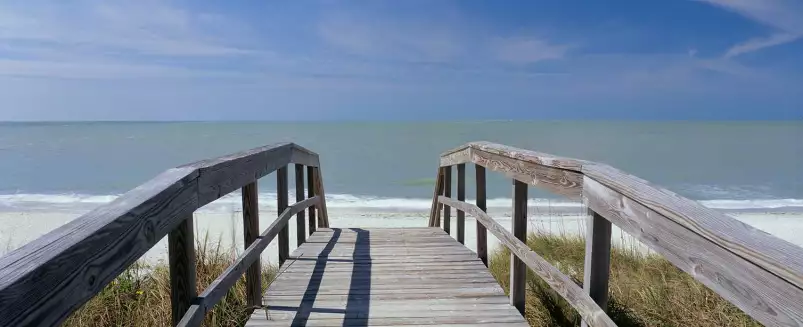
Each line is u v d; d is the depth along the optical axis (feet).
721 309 10.26
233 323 9.34
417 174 72.33
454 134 172.24
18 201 49.32
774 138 154.51
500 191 54.24
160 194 4.82
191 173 5.77
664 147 119.03
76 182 64.75
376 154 98.73
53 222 38.01
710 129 222.48
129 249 4.14
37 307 2.89
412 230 17.97
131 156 99.40
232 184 7.64
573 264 15.24
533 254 7.79
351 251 13.99
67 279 3.21
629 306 10.93
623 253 16.46
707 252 3.56
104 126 271.08
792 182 63.46
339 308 9.26
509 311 9.10
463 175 14.90
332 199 50.70
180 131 194.08
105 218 3.87
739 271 3.20
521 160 8.46
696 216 3.74
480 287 10.55
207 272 12.19
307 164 16.15
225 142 135.33
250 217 9.08
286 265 12.31
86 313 10.01
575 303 6.10
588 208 5.88
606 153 103.91
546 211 37.06
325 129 208.85
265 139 145.07
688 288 11.69
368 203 47.42
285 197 12.32
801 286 2.65
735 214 41.86
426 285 10.67
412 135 163.73
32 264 2.91
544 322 10.30
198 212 37.76
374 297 9.89
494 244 25.14
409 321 8.62
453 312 9.04
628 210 4.84
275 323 8.54
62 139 142.82
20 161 88.74
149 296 10.77
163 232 4.91
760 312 3.00
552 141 140.97
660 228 4.23
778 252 2.91
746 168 77.61
